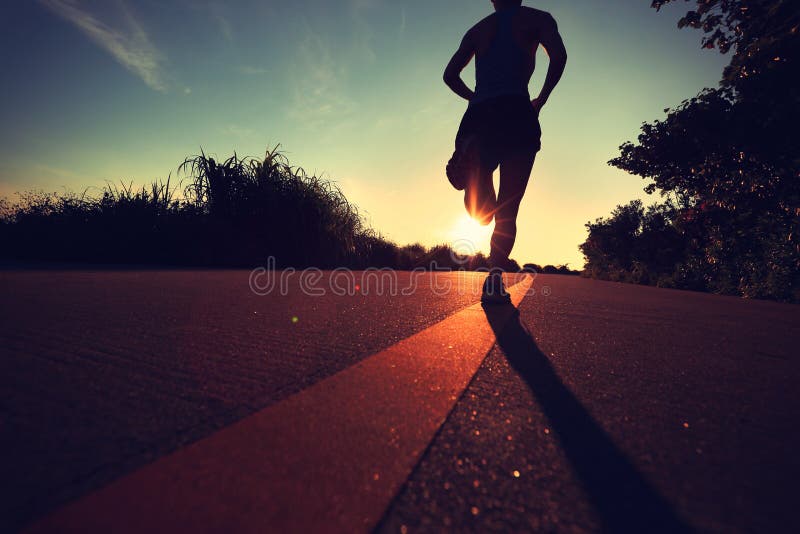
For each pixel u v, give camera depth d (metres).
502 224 2.58
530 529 0.44
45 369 0.90
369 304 2.29
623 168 8.83
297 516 0.45
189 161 7.23
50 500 0.46
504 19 2.55
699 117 7.26
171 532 0.42
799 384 1.05
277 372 0.96
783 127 6.20
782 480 0.57
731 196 7.37
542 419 0.76
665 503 0.50
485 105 2.50
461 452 0.62
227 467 0.54
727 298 4.72
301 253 7.38
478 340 1.43
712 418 0.80
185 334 1.30
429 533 0.43
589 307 2.66
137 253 6.75
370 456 0.59
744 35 6.41
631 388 0.97
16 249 6.85
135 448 0.58
